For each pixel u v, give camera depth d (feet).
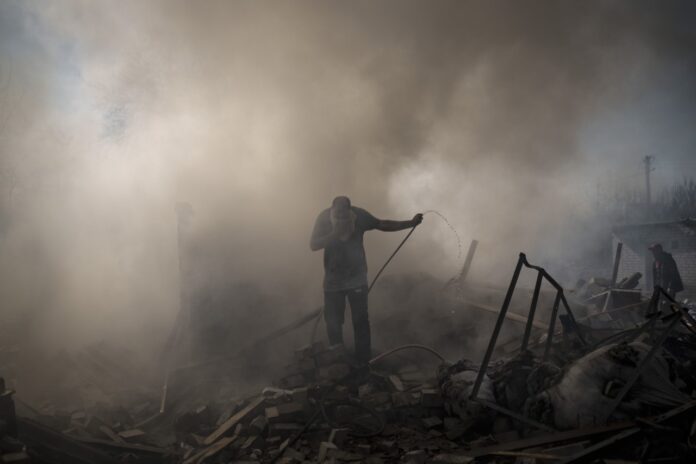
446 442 12.42
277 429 12.96
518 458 10.28
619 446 9.37
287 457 11.91
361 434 13.01
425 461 11.18
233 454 12.28
